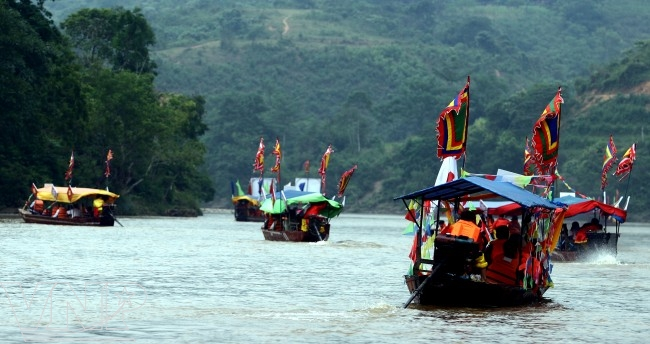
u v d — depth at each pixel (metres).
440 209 79.62
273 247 136.50
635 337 59.16
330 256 121.25
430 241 72.44
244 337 55.53
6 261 96.50
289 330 58.16
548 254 76.06
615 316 68.25
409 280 69.31
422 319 63.25
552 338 57.91
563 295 81.50
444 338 56.62
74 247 120.06
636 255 149.00
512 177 77.81
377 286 84.31
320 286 83.38
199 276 89.12
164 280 84.38
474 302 68.06
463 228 67.31
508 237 71.62
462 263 67.06
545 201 72.56
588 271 108.94
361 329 58.94
